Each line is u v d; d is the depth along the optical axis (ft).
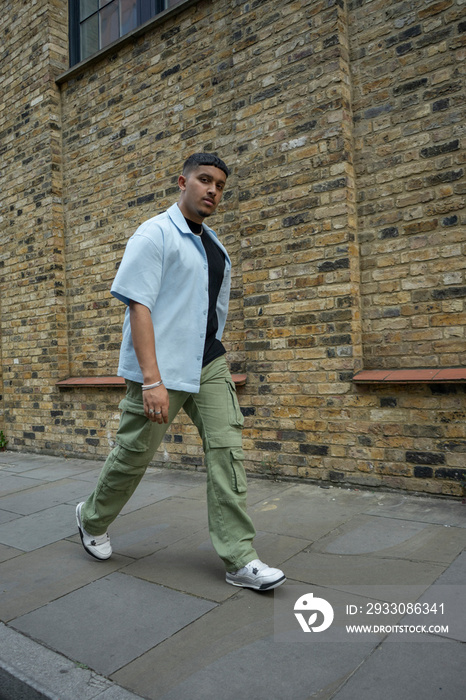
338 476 12.51
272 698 4.96
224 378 7.95
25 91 20.70
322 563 8.05
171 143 16.58
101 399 18.04
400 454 11.64
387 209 12.33
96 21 19.71
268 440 13.70
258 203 13.92
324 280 12.79
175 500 12.16
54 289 19.58
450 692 4.89
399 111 12.18
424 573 7.44
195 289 7.61
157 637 6.15
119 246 18.11
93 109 18.83
